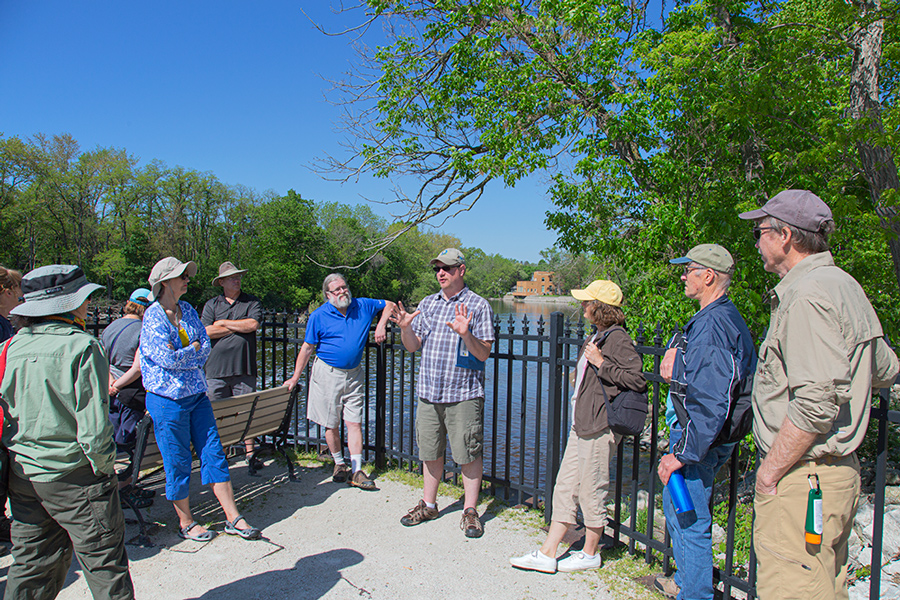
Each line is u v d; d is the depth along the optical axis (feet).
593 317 10.22
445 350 12.16
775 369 6.58
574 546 11.69
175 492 11.47
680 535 8.64
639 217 28.04
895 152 21.83
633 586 10.10
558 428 12.40
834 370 5.78
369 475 16.03
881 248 24.47
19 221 169.37
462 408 12.04
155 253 195.93
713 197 23.59
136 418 12.87
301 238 210.59
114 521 7.56
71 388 7.07
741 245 22.12
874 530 7.43
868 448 22.76
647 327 22.70
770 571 6.59
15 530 7.38
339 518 13.01
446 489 14.89
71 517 7.27
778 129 23.89
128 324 13.34
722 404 7.41
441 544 11.72
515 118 28.40
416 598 9.70
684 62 22.54
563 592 9.90
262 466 16.44
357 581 10.24
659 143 27.25
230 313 16.66
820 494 6.18
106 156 190.08
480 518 13.06
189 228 214.90
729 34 24.93
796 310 6.11
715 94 23.20
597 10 26.91
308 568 10.69
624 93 27.09
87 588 9.89
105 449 7.29
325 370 14.98
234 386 16.61
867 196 26.37
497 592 9.90
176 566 10.74
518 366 61.26
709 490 8.54
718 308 8.05
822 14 24.68
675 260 8.90
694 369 7.71
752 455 22.65
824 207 6.63
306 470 16.40
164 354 10.79
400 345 15.78
